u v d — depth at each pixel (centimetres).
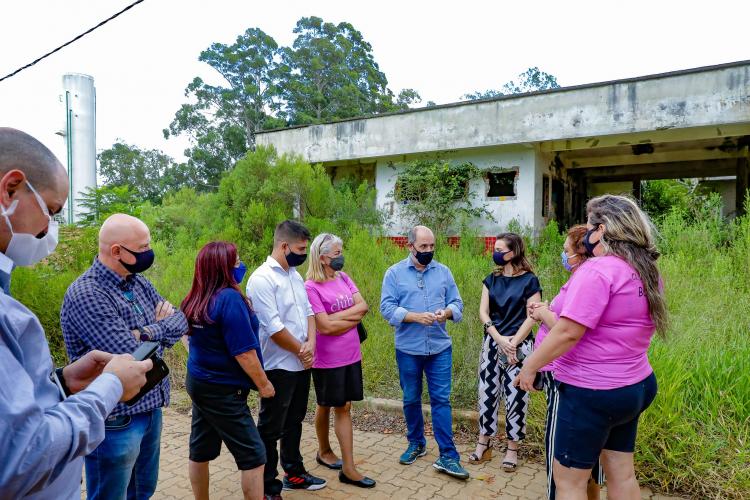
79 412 121
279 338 313
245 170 998
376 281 668
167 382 268
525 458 400
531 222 1152
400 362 396
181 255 905
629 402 223
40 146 138
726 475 327
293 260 334
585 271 228
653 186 1808
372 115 1316
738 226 769
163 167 4638
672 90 958
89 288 237
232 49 3853
